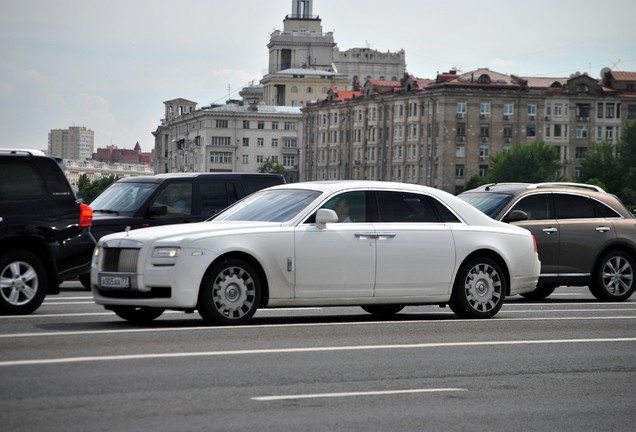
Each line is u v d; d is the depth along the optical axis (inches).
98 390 544.1
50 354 647.8
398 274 897.5
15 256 900.6
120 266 829.8
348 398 549.0
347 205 891.4
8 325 801.6
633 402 566.3
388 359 676.1
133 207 1305.4
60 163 940.0
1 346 679.1
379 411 520.7
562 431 494.6
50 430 459.2
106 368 605.6
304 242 860.0
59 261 924.6
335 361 660.7
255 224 860.0
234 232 837.8
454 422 503.2
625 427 506.6
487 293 943.7
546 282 1208.2
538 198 1227.9
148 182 1338.6
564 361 693.3
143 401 522.9
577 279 1221.1
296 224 864.3
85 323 824.9
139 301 816.9
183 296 813.2
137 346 690.8
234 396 542.9
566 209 1232.8
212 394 545.3
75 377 576.1
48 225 919.7
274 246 848.3
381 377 612.1
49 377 573.6
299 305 862.5
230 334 770.2
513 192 1230.9
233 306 831.7
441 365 660.7
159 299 812.6
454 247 924.6
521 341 778.8
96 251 850.8
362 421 497.0
